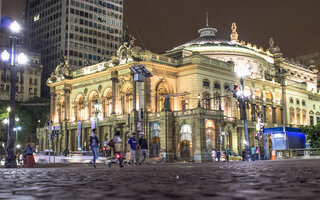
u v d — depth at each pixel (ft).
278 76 345.10
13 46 99.30
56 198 17.92
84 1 513.45
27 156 109.60
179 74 270.67
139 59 254.47
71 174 43.27
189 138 230.89
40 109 402.52
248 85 300.81
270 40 415.03
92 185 25.88
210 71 268.62
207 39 349.00
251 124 278.67
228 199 16.33
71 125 305.32
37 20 541.34
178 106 265.95
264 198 16.49
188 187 22.91
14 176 39.55
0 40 440.86
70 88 319.06
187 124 230.89
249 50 338.54
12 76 98.32
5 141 359.46
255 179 29.17
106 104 285.43
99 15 527.40
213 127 242.58
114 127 262.26
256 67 333.01
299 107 358.23
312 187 21.54
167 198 17.15
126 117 252.83
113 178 33.88
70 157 164.14
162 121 235.81
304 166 58.70
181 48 305.94
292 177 30.86
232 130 256.93
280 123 331.77
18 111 383.04
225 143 240.12
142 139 108.47
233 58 318.04
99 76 290.35
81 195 19.15
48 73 508.12
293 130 212.64
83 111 307.78
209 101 263.08
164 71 264.31
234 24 385.50
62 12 503.61
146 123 246.06
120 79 266.57
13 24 100.78
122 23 554.05
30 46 543.80
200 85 258.98
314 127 228.43
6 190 22.86
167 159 227.40
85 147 285.02
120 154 78.07
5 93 444.55
